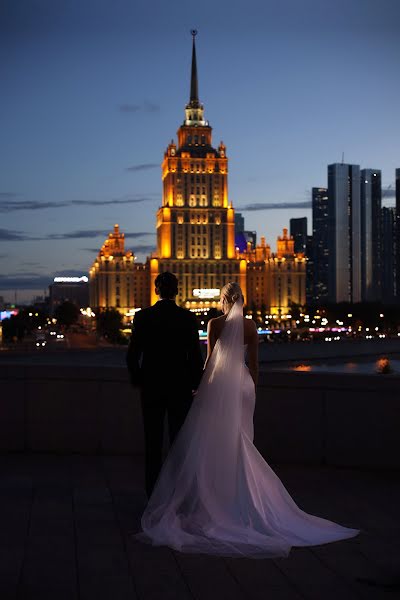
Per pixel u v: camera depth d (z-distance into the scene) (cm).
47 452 1352
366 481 1158
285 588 709
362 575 743
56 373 1353
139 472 1199
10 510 965
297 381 1274
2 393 1355
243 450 902
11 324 19412
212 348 947
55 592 690
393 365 12669
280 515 888
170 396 970
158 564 769
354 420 1251
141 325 973
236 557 793
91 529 884
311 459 1273
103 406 1345
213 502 882
